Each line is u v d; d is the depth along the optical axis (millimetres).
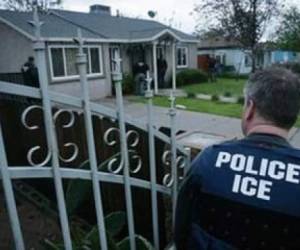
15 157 3932
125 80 17125
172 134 2523
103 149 2852
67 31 16625
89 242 2150
